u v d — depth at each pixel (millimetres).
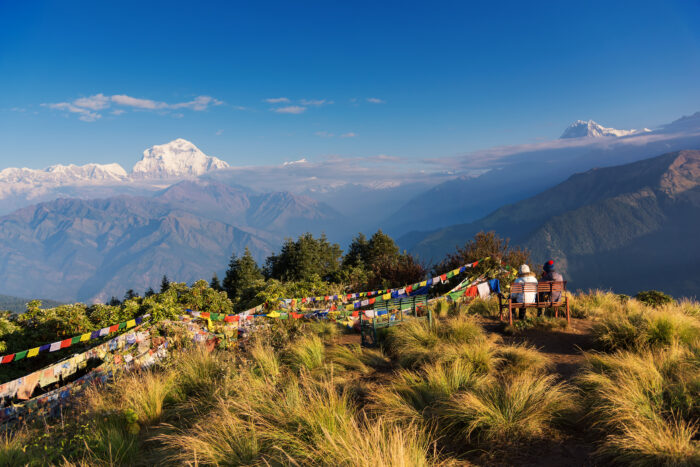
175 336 8250
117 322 10523
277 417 4367
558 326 8562
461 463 3617
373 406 4824
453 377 5133
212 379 6332
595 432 3994
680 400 4152
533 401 4344
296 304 11008
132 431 4863
